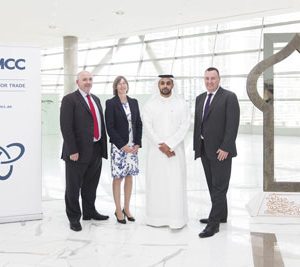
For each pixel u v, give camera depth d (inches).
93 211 166.4
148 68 605.3
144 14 409.7
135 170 162.9
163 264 117.9
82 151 151.5
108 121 156.8
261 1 357.7
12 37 551.8
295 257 122.9
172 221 152.1
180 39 577.6
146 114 158.6
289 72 153.7
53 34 529.7
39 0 353.1
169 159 154.6
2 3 362.6
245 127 507.2
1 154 159.6
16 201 163.2
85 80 153.9
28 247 132.8
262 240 138.8
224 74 533.3
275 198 156.9
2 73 158.4
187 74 568.4
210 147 148.5
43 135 199.5
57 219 167.3
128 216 165.3
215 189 148.9
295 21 476.7
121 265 117.1
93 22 450.0
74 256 124.5
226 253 126.7
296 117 154.8
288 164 157.0
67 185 154.1
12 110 160.7
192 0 353.7
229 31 530.9
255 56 507.5
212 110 149.1
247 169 295.0
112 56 646.5
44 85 190.9
